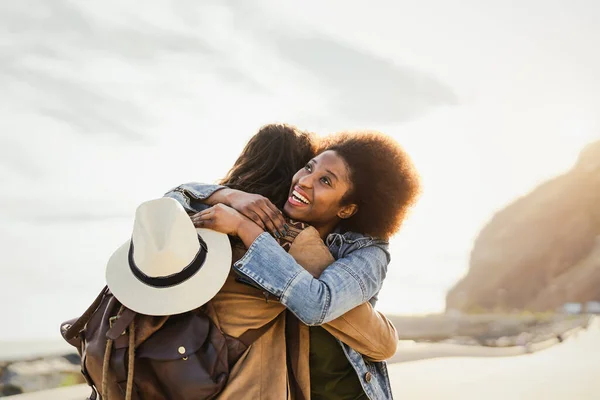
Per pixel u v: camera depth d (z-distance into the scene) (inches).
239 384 100.8
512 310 2608.3
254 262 102.9
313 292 101.0
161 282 97.4
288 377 107.8
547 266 2679.6
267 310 105.2
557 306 2536.9
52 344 682.8
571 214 2721.5
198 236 103.8
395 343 113.7
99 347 97.6
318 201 113.8
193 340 96.7
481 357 543.5
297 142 125.9
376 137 119.1
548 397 319.0
